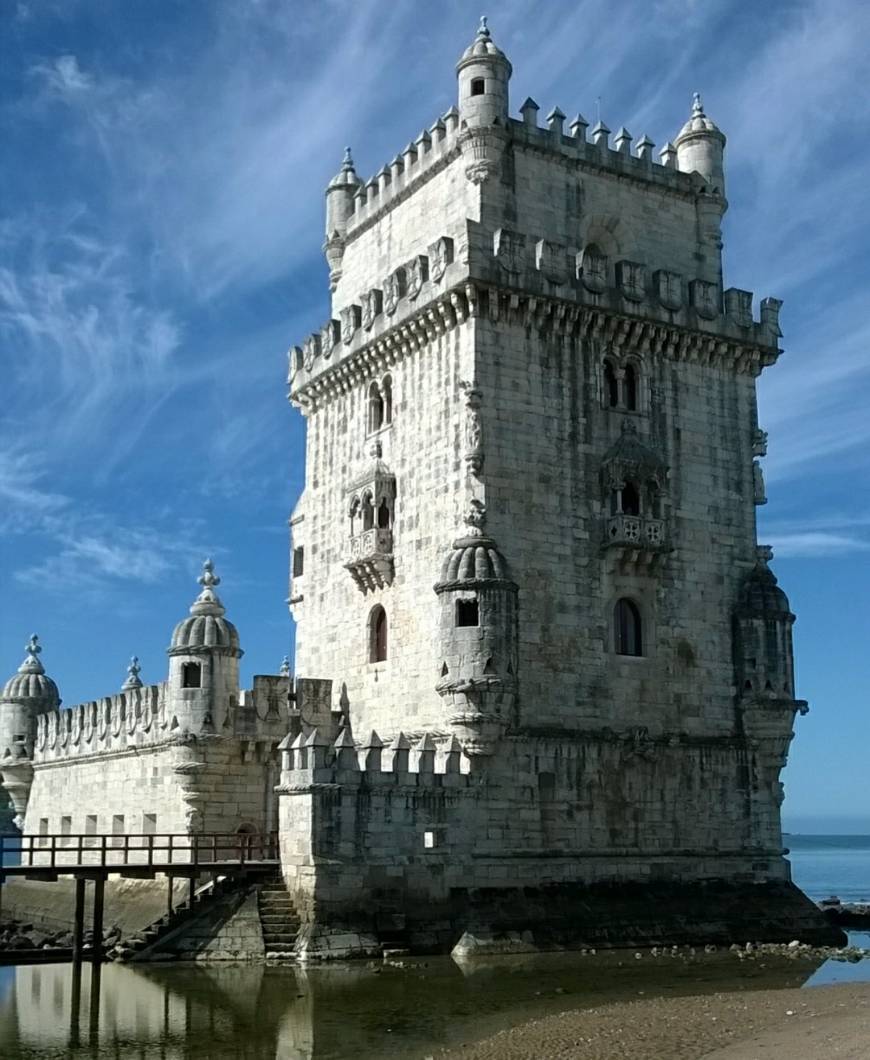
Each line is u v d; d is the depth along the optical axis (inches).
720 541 2239.2
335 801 1825.8
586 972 1733.5
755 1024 1365.7
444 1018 1419.8
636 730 2075.5
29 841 2935.5
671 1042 1278.3
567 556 2075.5
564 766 2005.4
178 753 2175.2
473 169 2164.1
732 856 2135.8
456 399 2071.9
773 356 2343.8
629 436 2170.3
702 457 2249.0
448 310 2091.5
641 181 2329.0
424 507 2121.1
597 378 2160.4
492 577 1952.5
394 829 1859.0
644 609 2140.7
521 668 1996.8
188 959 1812.3
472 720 1924.2
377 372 2287.2
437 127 2269.9
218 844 2156.7
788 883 2187.5
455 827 1904.5
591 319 2155.5
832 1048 1198.3
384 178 2425.0
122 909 2257.6
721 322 2285.9
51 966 1891.0
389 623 2175.2
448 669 1952.5
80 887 1852.9
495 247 2076.8
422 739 1961.1
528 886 1945.1
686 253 2372.0
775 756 2193.7
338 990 1583.4
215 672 2194.9
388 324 2218.3
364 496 2217.0
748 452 2301.9
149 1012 1476.4
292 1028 1375.5
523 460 2062.0
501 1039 1301.7
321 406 2465.6
